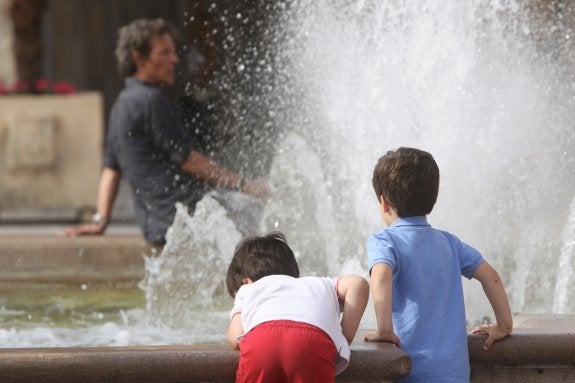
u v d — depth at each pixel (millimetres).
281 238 8211
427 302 7594
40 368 7430
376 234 7812
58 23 49344
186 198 16297
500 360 7926
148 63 16375
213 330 11578
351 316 7504
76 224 28219
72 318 12633
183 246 15164
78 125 28312
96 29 50594
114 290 15203
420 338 7547
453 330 7594
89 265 16719
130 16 51469
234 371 7516
